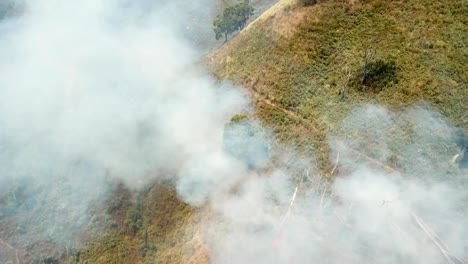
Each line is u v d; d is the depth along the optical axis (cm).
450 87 5428
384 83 5659
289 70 6191
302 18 6506
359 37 6144
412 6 6172
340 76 5922
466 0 6038
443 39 5816
